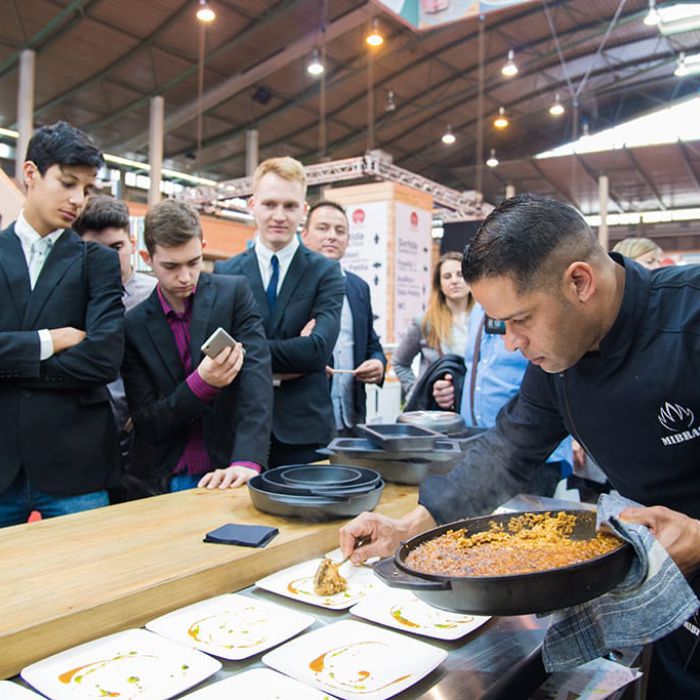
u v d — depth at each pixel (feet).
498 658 3.22
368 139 52.49
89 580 3.48
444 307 10.98
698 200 57.82
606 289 3.27
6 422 5.72
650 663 4.16
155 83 38.88
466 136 55.36
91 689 2.74
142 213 32.19
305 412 7.78
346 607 3.66
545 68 44.52
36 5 30.19
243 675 2.90
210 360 6.03
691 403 3.36
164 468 6.66
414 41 39.04
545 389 4.14
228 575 3.81
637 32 38.68
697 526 2.91
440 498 4.21
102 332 5.97
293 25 34.42
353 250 22.44
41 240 6.09
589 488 9.62
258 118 47.03
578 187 57.47
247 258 8.13
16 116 41.14
